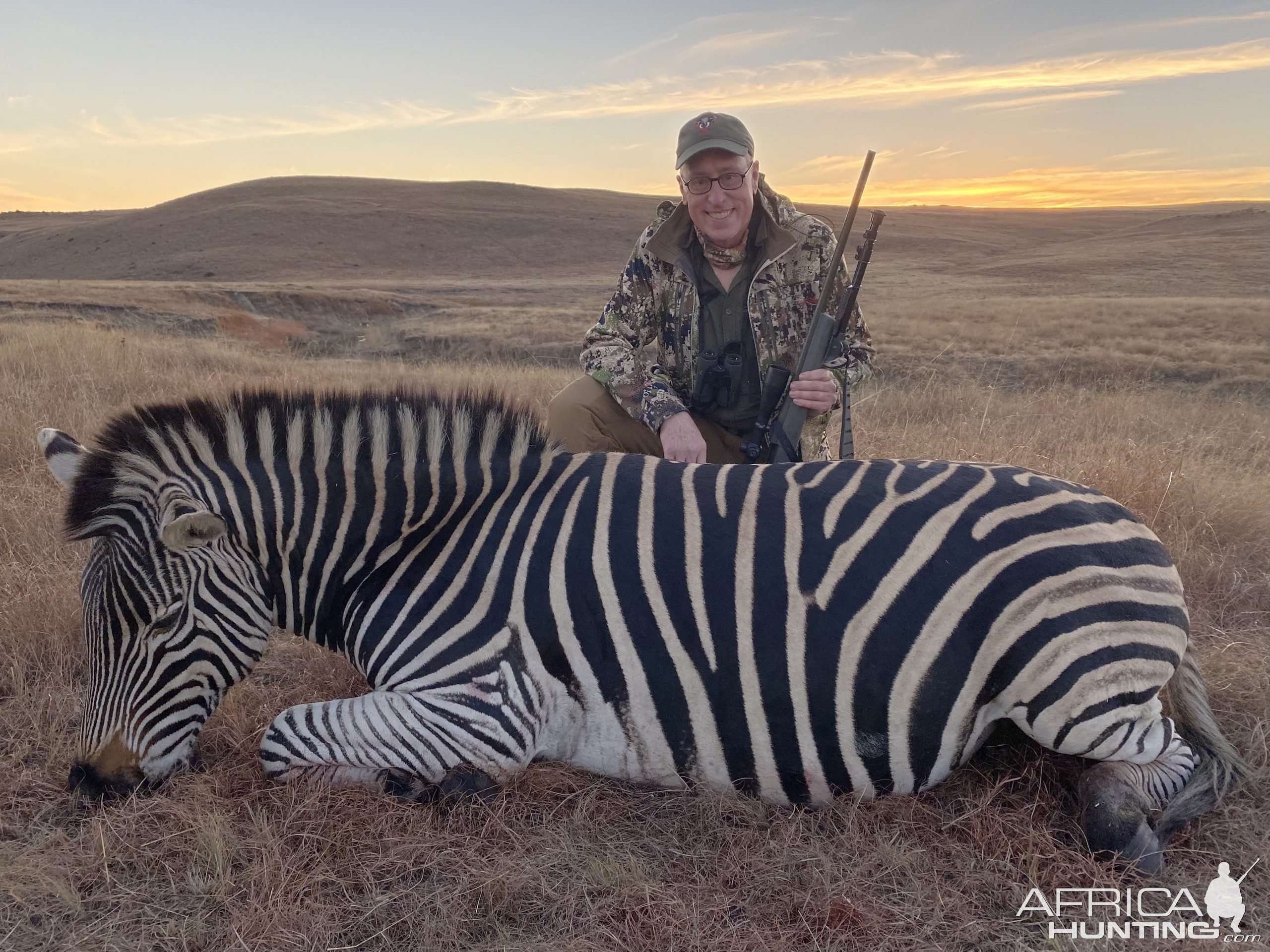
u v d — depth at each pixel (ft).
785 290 13.04
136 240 270.67
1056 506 8.75
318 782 8.79
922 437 24.02
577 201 364.38
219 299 115.34
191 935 7.43
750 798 8.87
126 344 37.93
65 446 8.87
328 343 85.66
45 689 10.72
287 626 9.64
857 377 12.86
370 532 9.12
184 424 9.02
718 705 8.47
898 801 8.89
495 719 8.49
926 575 8.34
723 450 13.92
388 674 8.87
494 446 9.23
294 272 231.71
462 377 35.68
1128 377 49.11
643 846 8.64
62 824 8.74
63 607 12.01
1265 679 11.23
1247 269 179.93
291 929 7.48
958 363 54.13
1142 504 16.97
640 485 9.11
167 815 8.61
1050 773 9.18
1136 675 8.29
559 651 8.61
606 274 236.63
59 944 7.36
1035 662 8.20
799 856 8.34
